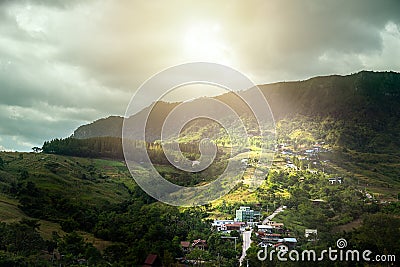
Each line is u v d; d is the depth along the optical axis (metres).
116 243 98.81
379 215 112.94
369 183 182.38
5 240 85.50
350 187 164.25
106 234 103.75
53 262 82.44
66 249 87.19
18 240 85.62
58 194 134.75
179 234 107.31
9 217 106.06
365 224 106.44
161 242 96.81
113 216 114.94
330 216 127.38
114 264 84.31
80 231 108.94
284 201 142.50
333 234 102.12
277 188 160.12
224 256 95.94
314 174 181.62
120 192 154.62
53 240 93.12
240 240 105.81
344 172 199.25
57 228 107.88
